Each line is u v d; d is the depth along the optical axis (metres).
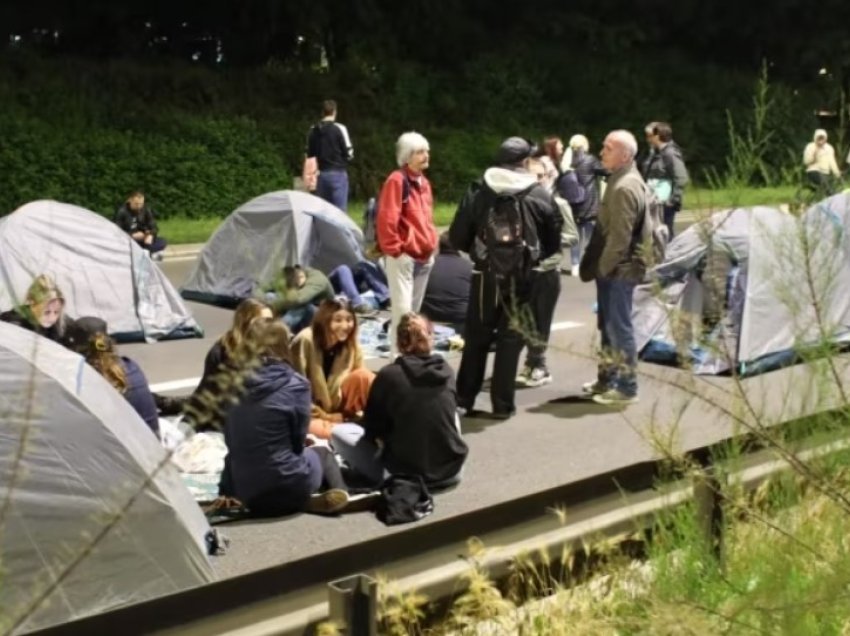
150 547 5.93
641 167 15.96
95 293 12.66
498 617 4.70
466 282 12.94
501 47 41.09
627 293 9.77
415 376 7.73
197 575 6.07
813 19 47.53
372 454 7.82
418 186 10.91
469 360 9.85
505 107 38.03
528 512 5.01
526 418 9.87
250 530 7.19
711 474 5.22
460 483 8.11
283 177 29.25
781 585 4.21
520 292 9.51
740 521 5.21
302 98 33.12
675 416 7.18
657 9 47.09
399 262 10.82
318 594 4.36
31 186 25.20
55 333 7.78
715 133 40.94
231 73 32.66
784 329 10.87
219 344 8.26
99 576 5.80
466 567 4.72
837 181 5.71
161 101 30.12
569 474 8.34
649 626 4.33
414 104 35.84
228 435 7.33
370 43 37.22
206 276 15.23
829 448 4.92
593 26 44.47
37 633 3.97
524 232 9.36
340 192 19.47
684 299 10.84
